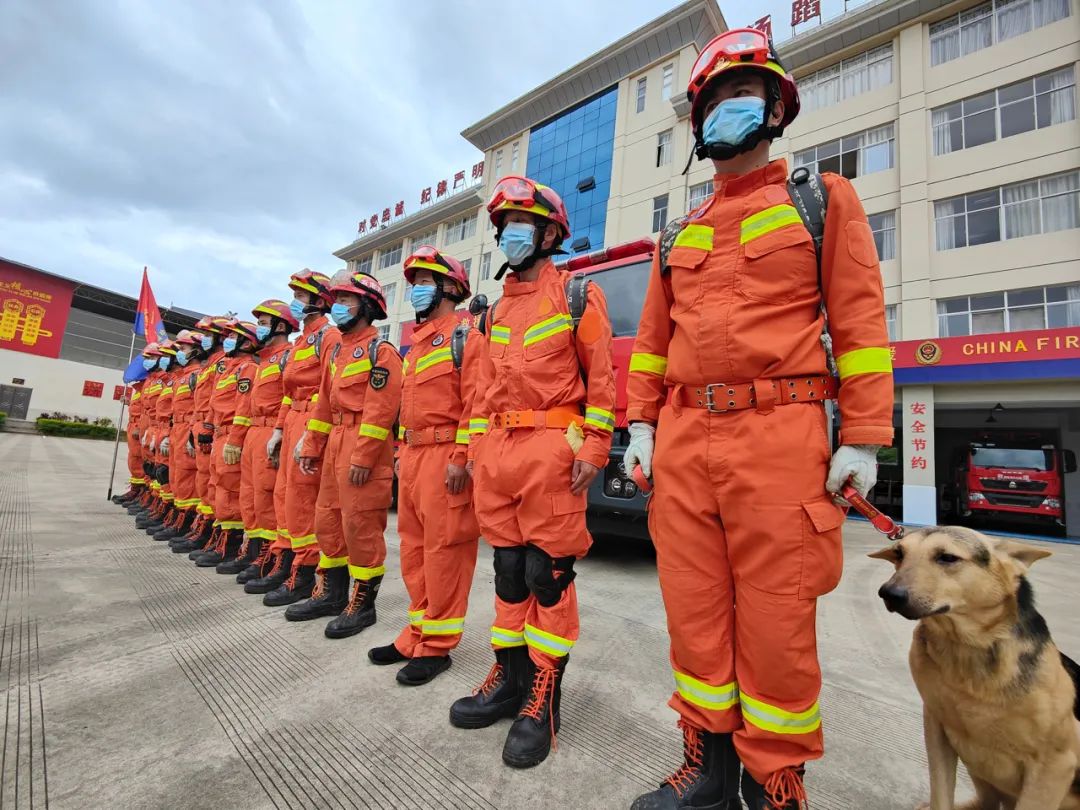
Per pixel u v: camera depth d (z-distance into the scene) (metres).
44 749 1.76
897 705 2.31
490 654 2.69
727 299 1.46
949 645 1.49
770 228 1.44
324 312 3.90
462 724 1.97
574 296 2.07
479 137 25.91
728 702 1.43
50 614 3.01
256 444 4.09
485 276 25.02
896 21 13.98
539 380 2.02
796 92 1.54
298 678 2.34
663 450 1.54
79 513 6.41
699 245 1.54
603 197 20.28
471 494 2.45
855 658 2.89
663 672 2.54
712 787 1.45
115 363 37.31
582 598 3.80
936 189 13.05
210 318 5.38
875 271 1.40
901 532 1.60
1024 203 12.04
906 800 1.67
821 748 1.36
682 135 18.12
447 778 1.68
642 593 3.98
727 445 1.40
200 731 1.90
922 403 12.26
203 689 2.21
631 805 1.51
